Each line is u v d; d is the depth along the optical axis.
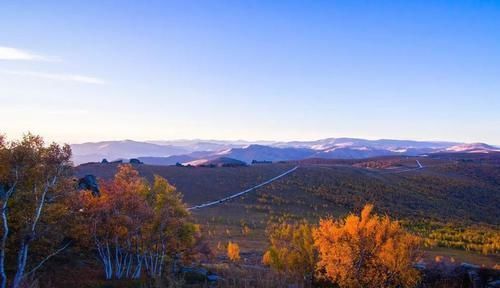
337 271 30.02
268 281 28.33
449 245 62.84
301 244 35.31
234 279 28.31
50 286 28.05
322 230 31.34
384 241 29.92
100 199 33.22
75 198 29.44
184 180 120.25
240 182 123.06
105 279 31.42
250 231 72.62
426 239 62.84
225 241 63.69
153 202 36.44
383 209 98.62
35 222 25.33
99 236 33.62
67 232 30.98
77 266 34.16
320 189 117.31
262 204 101.44
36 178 25.78
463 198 121.81
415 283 29.64
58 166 26.56
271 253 35.72
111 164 126.56
